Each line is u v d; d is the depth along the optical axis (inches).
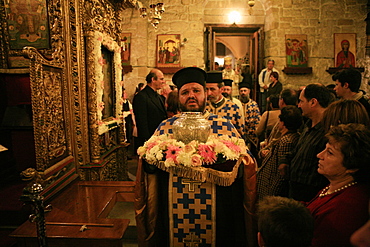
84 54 104.7
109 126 121.5
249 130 143.6
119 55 140.2
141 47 263.4
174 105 137.5
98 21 110.5
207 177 45.6
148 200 53.1
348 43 273.9
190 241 51.4
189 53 270.4
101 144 120.8
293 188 66.4
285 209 31.5
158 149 47.1
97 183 101.0
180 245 51.9
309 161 62.1
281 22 272.8
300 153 64.9
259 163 142.6
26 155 107.3
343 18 272.8
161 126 61.7
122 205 109.3
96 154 108.2
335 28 273.4
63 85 95.7
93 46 104.7
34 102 78.7
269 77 269.6
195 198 50.7
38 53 79.4
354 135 39.2
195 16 268.7
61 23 96.0
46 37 95.0
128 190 94.7
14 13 96.7
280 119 78.9
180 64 270.2
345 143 39.3
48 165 85.0
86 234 63.9
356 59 275.9
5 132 105.7
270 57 275.0
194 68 55.9
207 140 50.6
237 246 56.5
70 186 98.3
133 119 224.5
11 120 104.6
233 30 295.0
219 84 106.7
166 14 267.9
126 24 262.2
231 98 124.3
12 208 79.6
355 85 80.6
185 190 50.9
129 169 188.9
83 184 99.8
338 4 271.0
